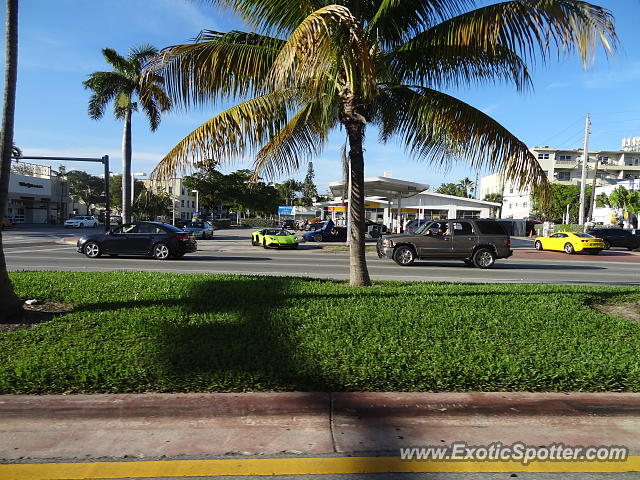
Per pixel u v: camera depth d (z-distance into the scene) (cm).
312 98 766
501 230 1694
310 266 1595
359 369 393
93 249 1756
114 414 347
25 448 309
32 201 6397
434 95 723
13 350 440
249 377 377
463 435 335
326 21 504
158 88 707
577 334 525
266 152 844
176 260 1753
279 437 327
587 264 1964
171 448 311
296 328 526
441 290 814
